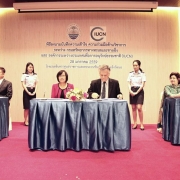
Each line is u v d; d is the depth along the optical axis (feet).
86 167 10.03
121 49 23.81
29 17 23.98
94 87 14.79
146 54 23.72
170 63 23.76
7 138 15.92
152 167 10.05
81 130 12.57
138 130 19.52
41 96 24.02
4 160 10.98
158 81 23.77
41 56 24.07
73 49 23.94
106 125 12.35
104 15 23.72
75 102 12.51
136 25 23.67
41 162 10.69
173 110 14.14
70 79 24.03
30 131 12.47
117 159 11.18
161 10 23.66
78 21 23.82
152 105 23.79
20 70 24.16
